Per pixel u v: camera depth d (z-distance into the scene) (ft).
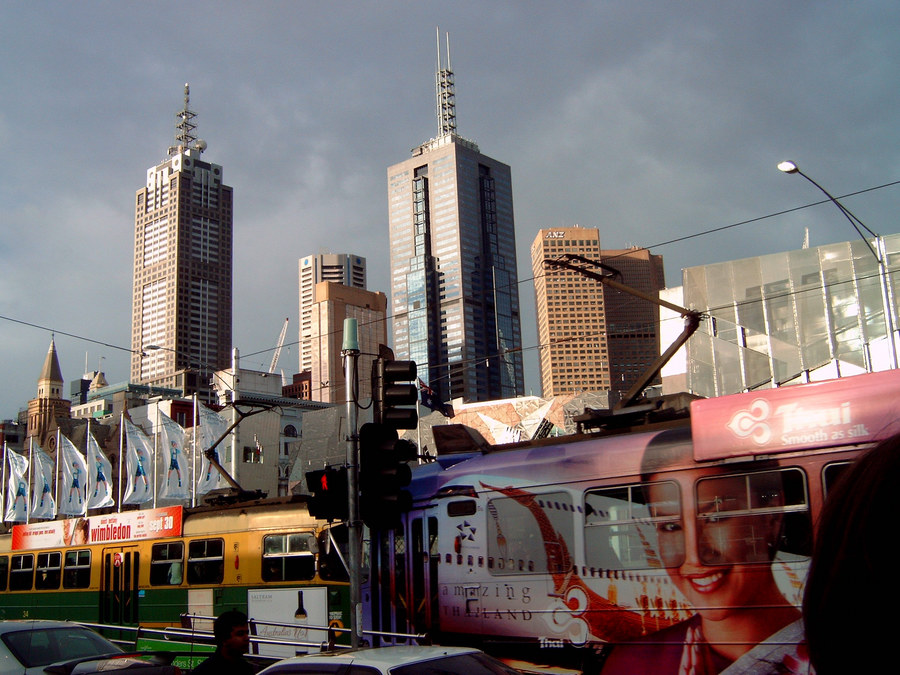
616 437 38.04
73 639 37.27
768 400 33.50
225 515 59.82
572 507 38.22
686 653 33.58
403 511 44.42
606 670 35.68
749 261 127.75
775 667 31.40
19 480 170.50
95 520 70.08
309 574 53.26
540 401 171.83
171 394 463.01
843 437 31.42
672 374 133.39
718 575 33.32
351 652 26.76
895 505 3.63
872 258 118.42
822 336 119.14
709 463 34.42
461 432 44.88
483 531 41.09
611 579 36.27
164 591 62.69
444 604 41.86
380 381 41.50
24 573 76.28
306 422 182.91
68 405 379.55
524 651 38.50
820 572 3.84
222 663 27.27
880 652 3.51
